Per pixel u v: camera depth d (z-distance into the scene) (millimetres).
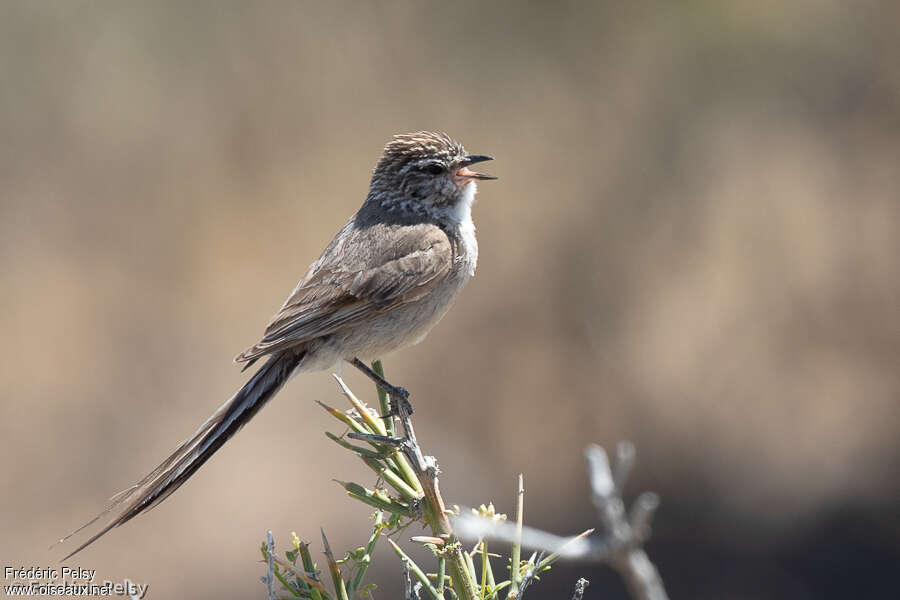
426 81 17000
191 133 17297
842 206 16234
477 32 16703
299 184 17422
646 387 16453
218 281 17562
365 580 13680
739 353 16438
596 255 16516
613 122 16422
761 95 16016
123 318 17406
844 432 16078
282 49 17188
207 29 17078
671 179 16250
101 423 16859
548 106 16594
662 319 16578
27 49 17047
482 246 16844
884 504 14914
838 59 15758
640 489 15867
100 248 17406
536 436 16547
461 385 16812
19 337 16953
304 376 17297
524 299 16734
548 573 13805
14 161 17156
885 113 15781
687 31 15844
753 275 16453
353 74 17219
